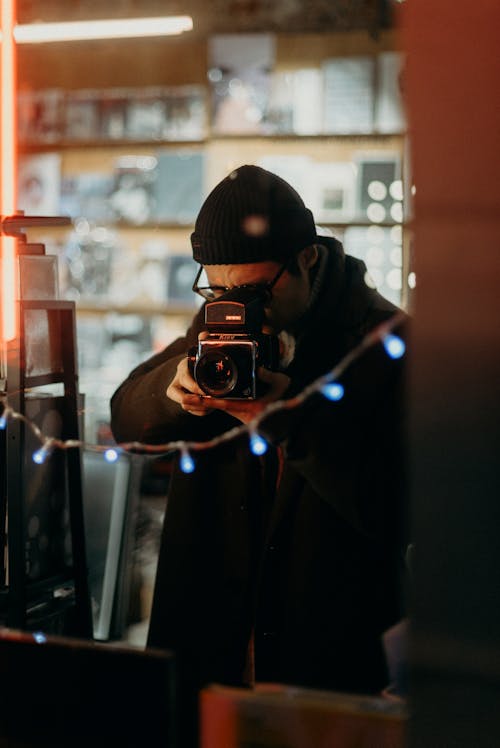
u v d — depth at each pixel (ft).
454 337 3.30
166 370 4.75
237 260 4.20
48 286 5.04
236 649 4.61
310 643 4.33
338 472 4.02
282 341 4.46
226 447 4.70
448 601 3.33
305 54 13.05
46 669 3.59
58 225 4.91
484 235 3.24
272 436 4.06
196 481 4.72
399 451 4.06
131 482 7.79
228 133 13.34
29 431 4.93
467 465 3.32
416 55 3.27
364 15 12.64
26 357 4.87
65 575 5.32
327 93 12.95
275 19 13.11
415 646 3.35
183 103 13.74
